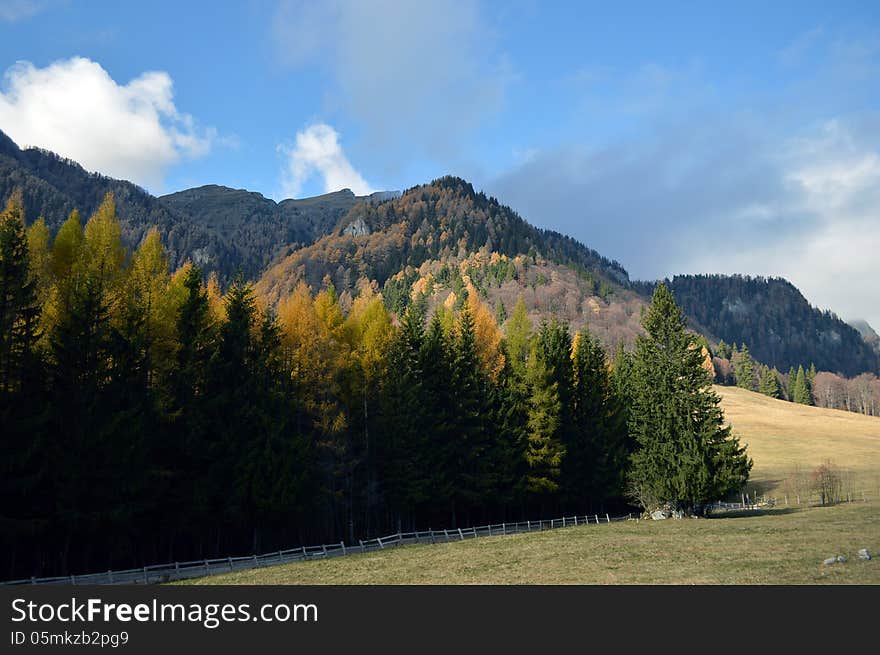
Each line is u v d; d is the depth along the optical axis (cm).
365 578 2753
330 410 4447
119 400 3297
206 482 3581
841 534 3412
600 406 6309
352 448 4725
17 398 2941
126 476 3195
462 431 5075
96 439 3100
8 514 2945
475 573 2734
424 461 4728
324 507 4500
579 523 5656
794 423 12762
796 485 7625
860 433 11900
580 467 5909
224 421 3744
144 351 3566
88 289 3309
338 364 4459
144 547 3769
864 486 7356
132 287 3678
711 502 5016
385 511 5128
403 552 3681
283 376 4256
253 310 4209
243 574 3080
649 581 2317
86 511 3098
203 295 3934
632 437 5947
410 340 5322
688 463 4797
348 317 5538
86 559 3406
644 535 3891
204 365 3712
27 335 3058
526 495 5503
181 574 3180
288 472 3834
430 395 4988
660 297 5256
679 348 5109
